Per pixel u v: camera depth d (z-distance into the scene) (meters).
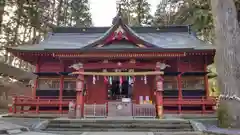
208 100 17.94
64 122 13.91
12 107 18.36
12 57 38.03
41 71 20.30
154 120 13.84
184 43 20.86
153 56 16.80
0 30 29.22
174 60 19.94
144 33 24.39
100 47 16.95
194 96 19.39
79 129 13.07
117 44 17.47
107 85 19.28
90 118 15.21
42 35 36.56
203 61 20.02
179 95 18.66
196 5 25.12
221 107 13.36
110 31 17.11
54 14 37.78
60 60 18.81
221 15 14.20
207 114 17.92
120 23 17.25
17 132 10.97
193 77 19.84
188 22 29.25
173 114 18.08
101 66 17.11
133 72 16.94
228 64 13.43
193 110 19.05
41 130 12.94
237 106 12.81
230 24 13.90
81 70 16.97
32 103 18.23
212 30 25.11
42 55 19.34
